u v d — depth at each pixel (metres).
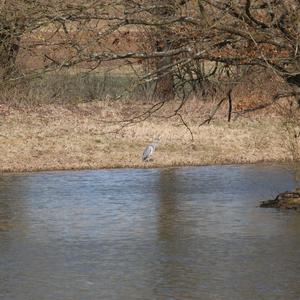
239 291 30.62
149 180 54.72
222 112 73.94
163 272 33.19
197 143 66.38
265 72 43.47
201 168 59.56
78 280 32.25
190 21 39.81
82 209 45.38
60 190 51.19
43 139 66.19
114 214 44.12
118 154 63.16
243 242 37.75
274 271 33.09
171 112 74.38
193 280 32.06
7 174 57.09
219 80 52.41
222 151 64.38
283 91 42.38
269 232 39.69
